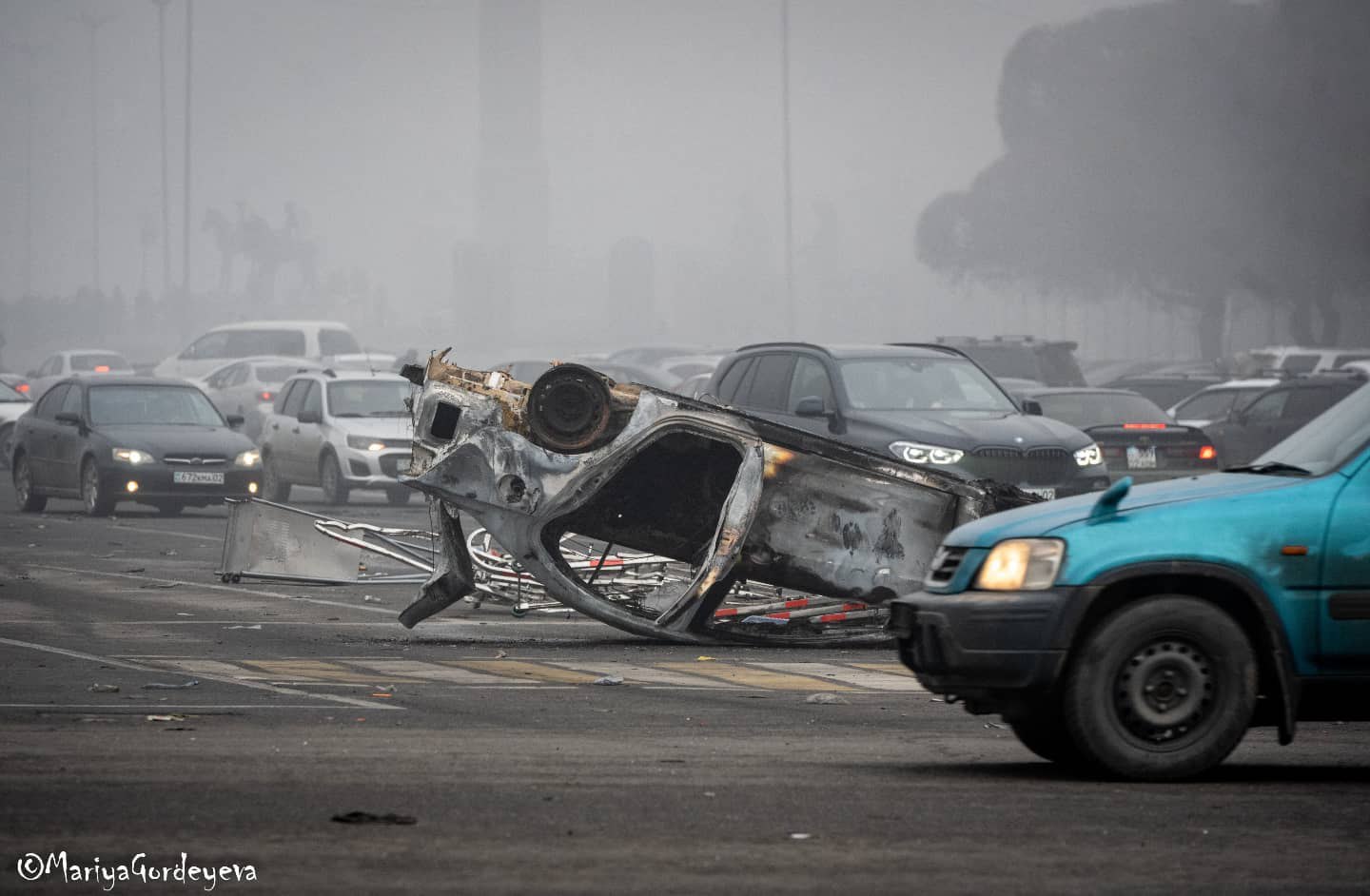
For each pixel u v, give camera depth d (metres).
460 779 28.30
